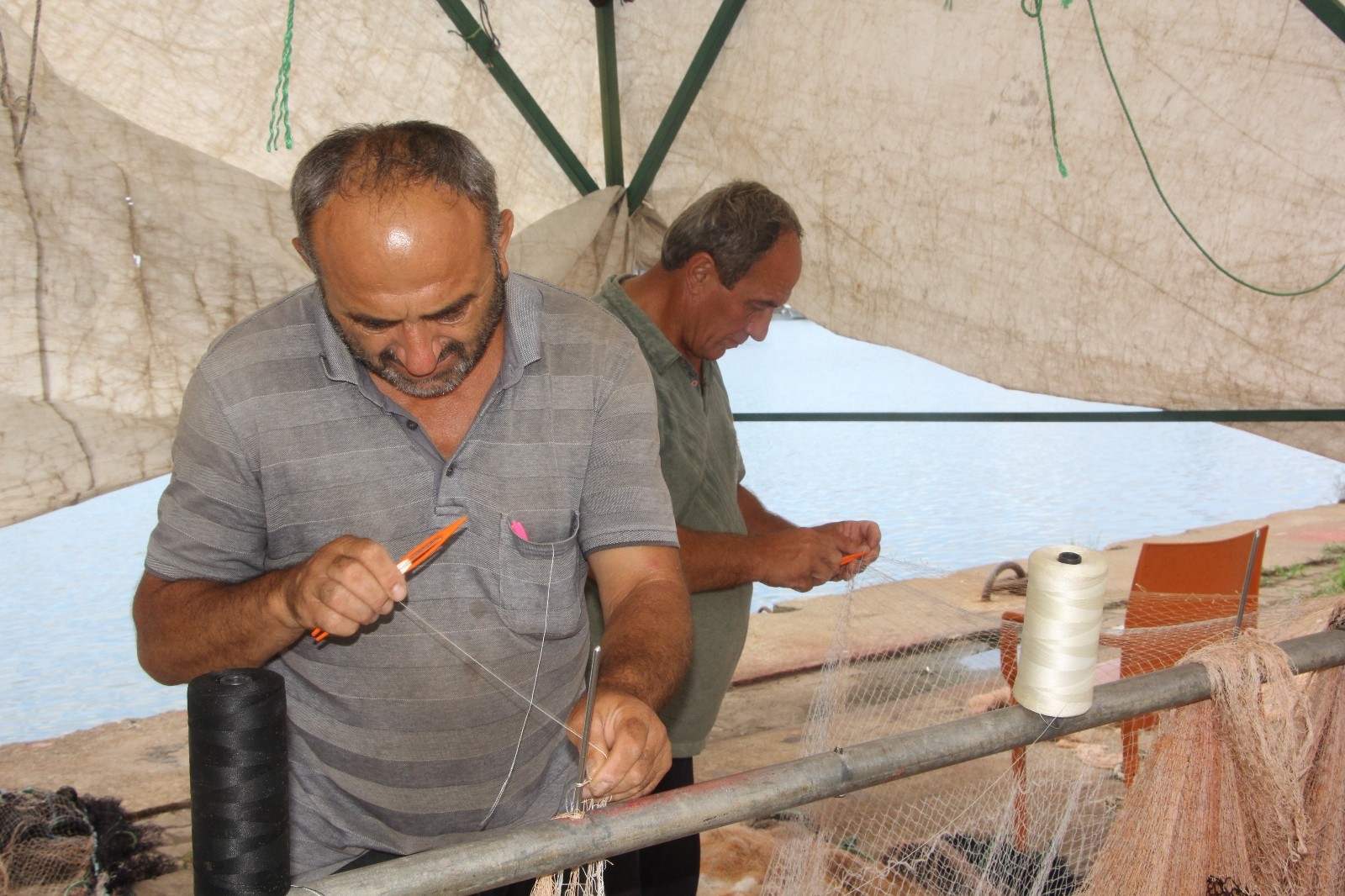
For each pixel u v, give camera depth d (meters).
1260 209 2.84
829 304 3.49
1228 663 1.43
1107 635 1.94
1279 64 2.66
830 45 3.10
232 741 0.84
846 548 2.17
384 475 1.33
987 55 2.95
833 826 1.89
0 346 2.57
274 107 2.79
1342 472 10.05
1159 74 2.78
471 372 1.33
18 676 4.54
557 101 3.39
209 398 1.31
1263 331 2.96
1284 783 1.44
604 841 1.00
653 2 3.22
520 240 3.37
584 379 1.41
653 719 1.14
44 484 2.60
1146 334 3.10
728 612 2.19
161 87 2.81
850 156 3.23
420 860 0.93
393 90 3.11
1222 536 7.26
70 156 2.64
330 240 1.11
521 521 1.38
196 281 2.82
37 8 2.50
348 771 1.45
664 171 3.53
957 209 3.18
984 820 1.86
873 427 11.88
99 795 3.30
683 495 2.12
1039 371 3.27
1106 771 2.58
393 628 1.36
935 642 2.15
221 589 1.29
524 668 1.43
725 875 2.80
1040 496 8.60
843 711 1.90
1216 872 1.50
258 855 0.86
